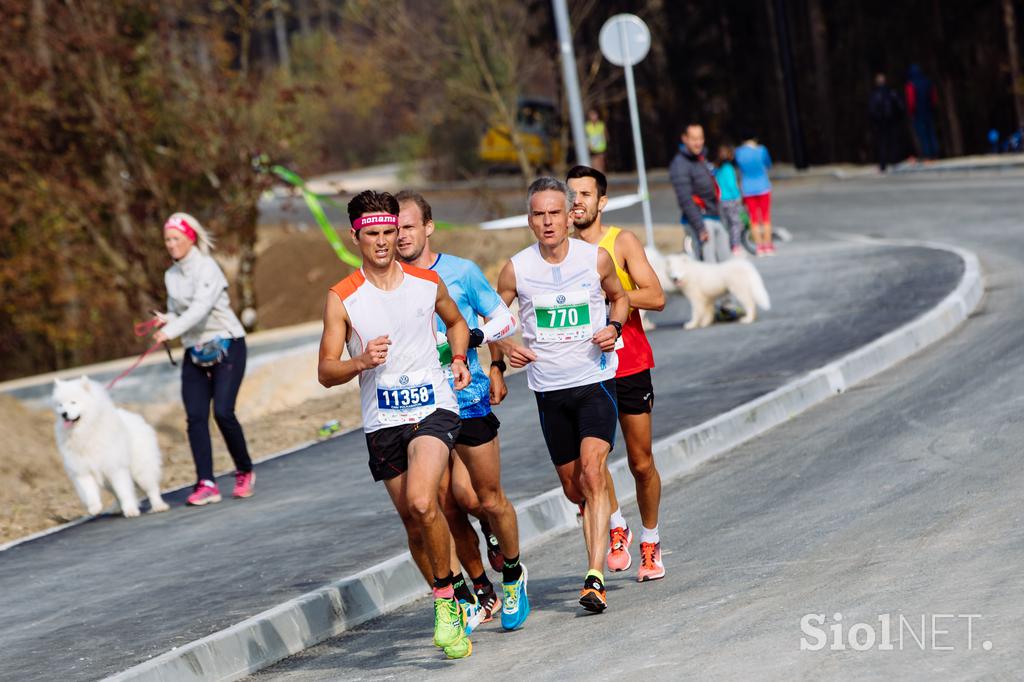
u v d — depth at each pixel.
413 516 21.31
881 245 73.69
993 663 16.41
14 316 92.00
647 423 24.38
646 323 58.94
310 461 43.22
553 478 33.34
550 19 113.31
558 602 23.97
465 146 164.38
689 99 150.62
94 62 81.44
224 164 81.44
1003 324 46.81
